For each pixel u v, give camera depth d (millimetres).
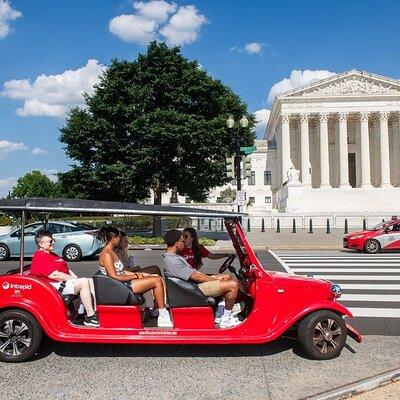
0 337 5574
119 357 5695
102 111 28141
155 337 5473
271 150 76750
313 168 68688
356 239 19672
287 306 5602
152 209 5961
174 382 4863
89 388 4727
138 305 5629
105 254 5980
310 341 5508
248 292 6031
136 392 4609
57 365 5430
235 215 6051
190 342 5449
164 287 6059
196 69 29781
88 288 5914
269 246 22094
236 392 4566
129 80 28859
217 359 5590
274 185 76250
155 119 26984
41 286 5629
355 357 5578
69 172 28891
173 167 28734
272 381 4840
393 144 67375
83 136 27812
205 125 27953
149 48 29312
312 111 64375
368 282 11492
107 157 28406
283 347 6027
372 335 6699
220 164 29750
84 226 17703
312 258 17438
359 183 65375
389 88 64375
